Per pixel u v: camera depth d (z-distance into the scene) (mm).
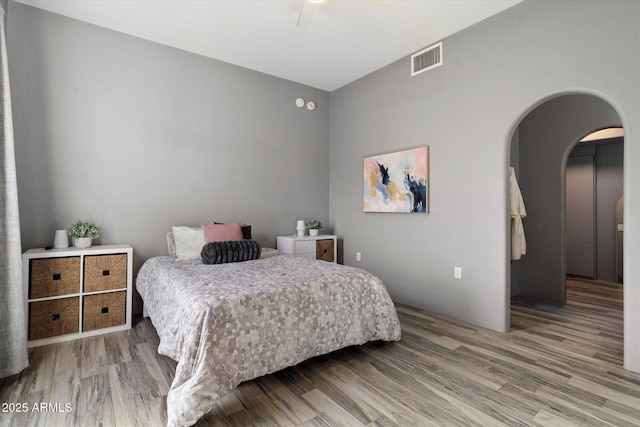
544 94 2623
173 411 1574
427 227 3535
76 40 3047
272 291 2080
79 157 3070
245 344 1866
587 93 2412
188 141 3668
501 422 1668
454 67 3258
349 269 2689
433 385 2021
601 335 2850
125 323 2947
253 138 4152
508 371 2197
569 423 1661
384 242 4047
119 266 2924
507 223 2896
